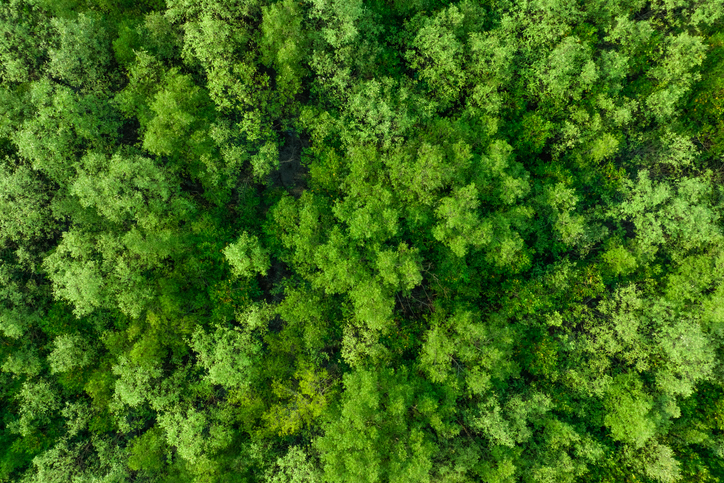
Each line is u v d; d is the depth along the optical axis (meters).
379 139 30.00
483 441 29.22
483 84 30.80
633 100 30.58
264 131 30.58
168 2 28.06
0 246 28.69
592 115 31.34
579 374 30.20
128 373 28.48
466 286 31.36
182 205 30.48
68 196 28.91
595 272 30.67
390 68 32.12
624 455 30.00
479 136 30.41
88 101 28.62
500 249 29.20
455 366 29.89
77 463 30.36
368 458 25.00
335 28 29.09
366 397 25.86
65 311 31.14
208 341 29.00
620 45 31.55
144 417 32.12
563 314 30.64
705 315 29.28
